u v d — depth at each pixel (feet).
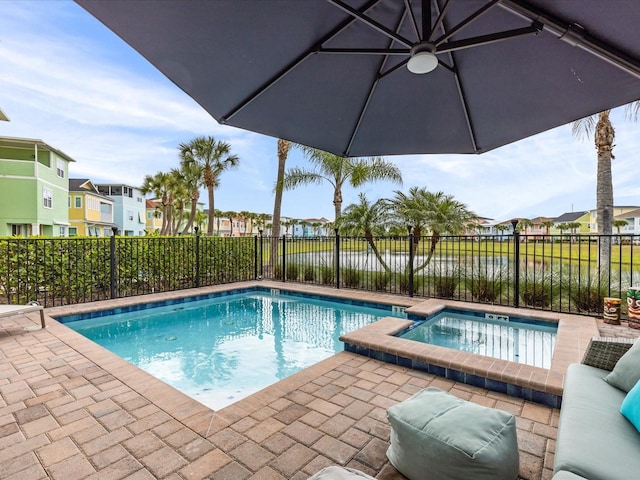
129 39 7.04
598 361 7.34
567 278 19.60
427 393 7.36
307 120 10.05
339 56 8.34
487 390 9.92
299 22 7.22
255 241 31.60
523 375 9.66
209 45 7.32
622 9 5.73
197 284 26.61
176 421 8.07
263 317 21.47
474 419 6.15
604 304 15.98
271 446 7.17
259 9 6.71
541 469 6.48
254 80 8.48
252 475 6.33
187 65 7.79
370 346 12.39
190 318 21.21
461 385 10.22
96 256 22.16
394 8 7.32
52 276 20.58
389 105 9.66
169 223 89.97
